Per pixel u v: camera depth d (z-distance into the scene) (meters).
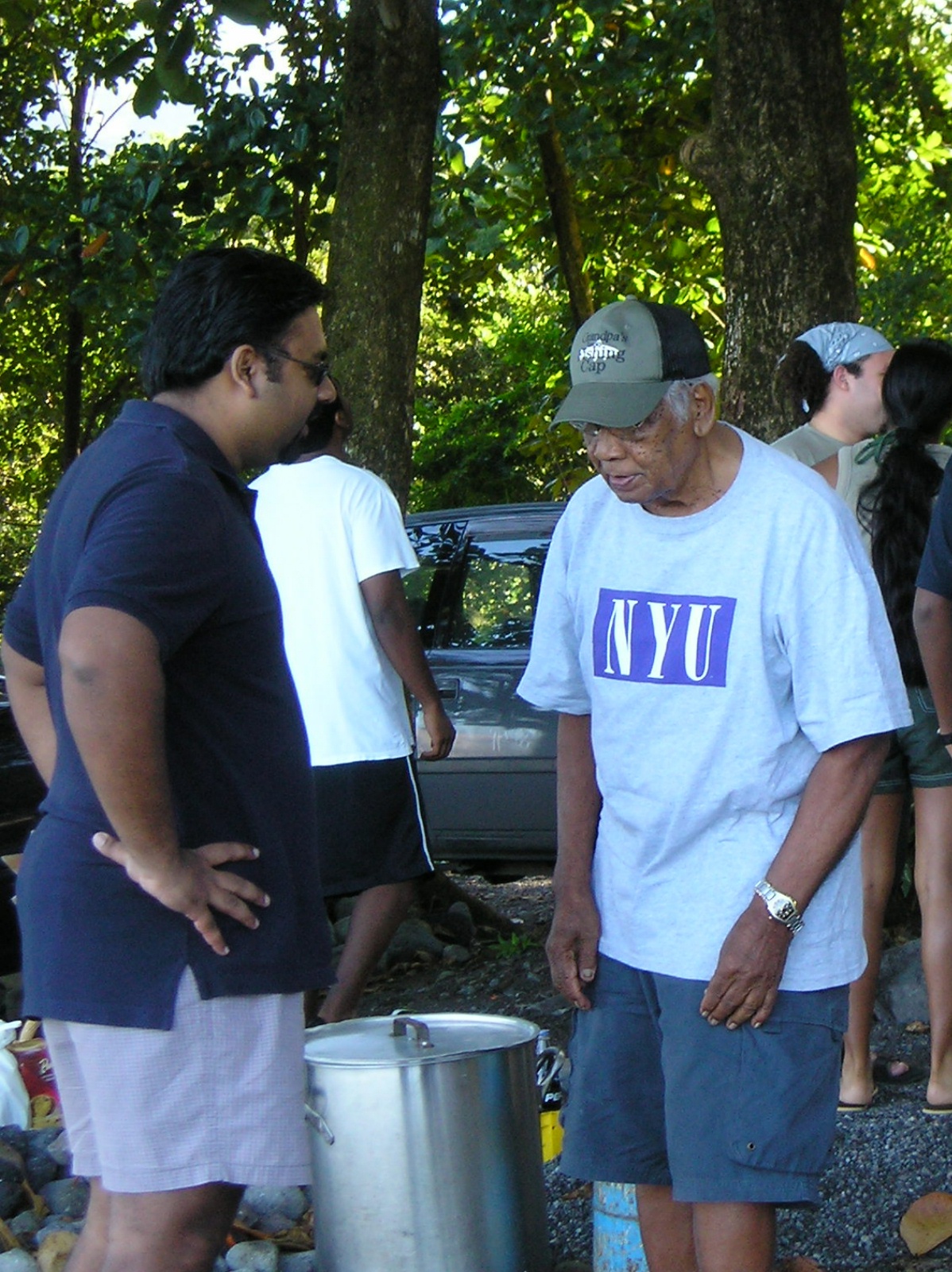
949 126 12.36
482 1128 2.94
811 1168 2.49
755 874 2.51
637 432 2.43
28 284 9.24
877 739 2.49
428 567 7.78
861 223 12.52
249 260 2.40
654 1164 2.76
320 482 4.57
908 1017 4.89
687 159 6.14
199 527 2.21
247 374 2.37
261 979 2.29
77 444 19.22
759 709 2.49
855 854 2.59
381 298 6.76
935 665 3.55
